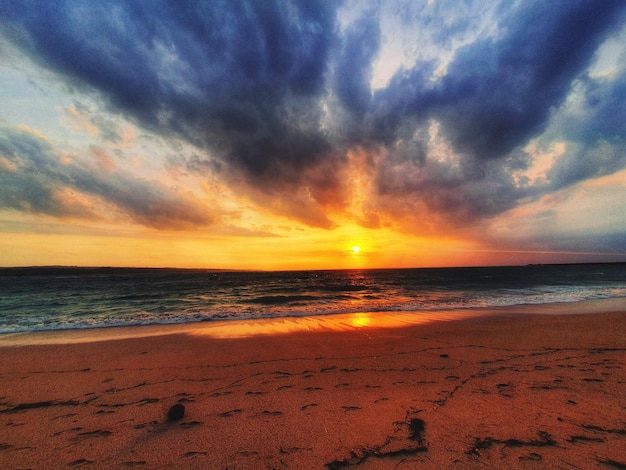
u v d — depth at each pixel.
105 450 2.57
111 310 14.27
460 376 4.20
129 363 5.14
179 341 6.90
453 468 2.21
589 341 6.12
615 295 16.20
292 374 4.43
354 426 2.87
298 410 3.24
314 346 6.12
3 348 6.41
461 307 12.41
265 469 2.26
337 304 14.60
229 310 13.27
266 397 3.61
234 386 3.99
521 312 10.67
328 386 3.93
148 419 3.13
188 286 34.47
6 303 18.08
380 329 7.93
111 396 3.75
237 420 3.04
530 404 3.26
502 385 3.83
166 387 4.02
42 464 2.39
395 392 3.68
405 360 5.03
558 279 34.53
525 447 2.45
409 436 2.66
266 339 6.90
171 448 2.57
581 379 3.99
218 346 6.28
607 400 3.33
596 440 2.54
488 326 8.04
